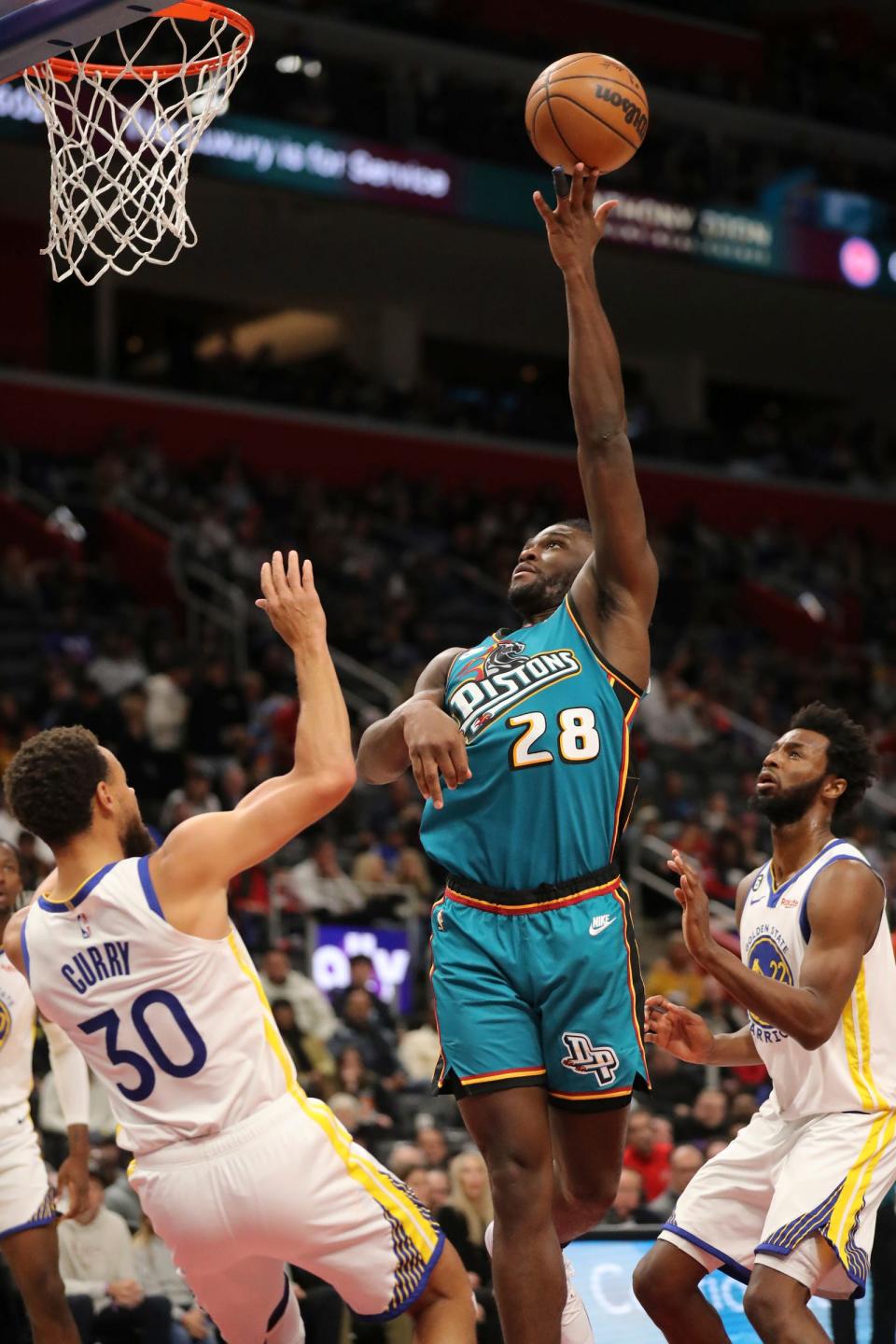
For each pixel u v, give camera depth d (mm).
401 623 17688
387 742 4129
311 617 3676
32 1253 5062
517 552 21047
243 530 18359
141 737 13062
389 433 22266
